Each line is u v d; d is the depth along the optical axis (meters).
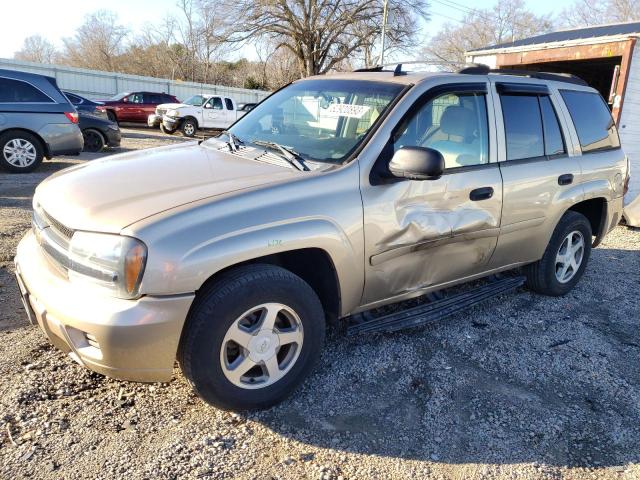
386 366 3.54
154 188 2.86
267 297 2.79
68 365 3.25
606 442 2.95
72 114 10.27
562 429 3.03
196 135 22.95
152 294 2.48
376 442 2.82
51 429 2.70
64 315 2.53
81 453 2.56
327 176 3.04
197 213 2.60
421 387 3.34
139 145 16.28
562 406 3.25
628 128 9.46
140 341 2.48
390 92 3.52
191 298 2.54
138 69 52.09
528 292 5.06
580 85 4.97
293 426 2.89
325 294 3.26
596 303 4.93
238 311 2.71
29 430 2.68
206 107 22.52
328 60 38.66
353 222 3.06
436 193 3.45
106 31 54.44
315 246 2.92
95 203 2.73
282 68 46.16
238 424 2.87
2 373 3.11
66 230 2.70
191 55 50.44
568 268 4.94
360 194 3.11
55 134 10.09
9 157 9.75
